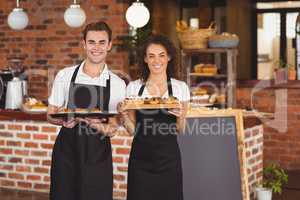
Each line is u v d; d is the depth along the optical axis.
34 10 8.25
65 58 8.11
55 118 3.79
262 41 8.27
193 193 4.65
